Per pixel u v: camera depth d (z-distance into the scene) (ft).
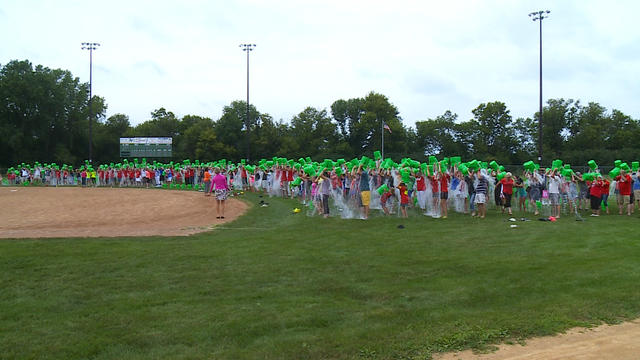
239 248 32.91
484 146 236.84
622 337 17.22
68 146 232.32
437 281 24.43
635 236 37.09
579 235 37.76
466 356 15.69
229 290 23.07
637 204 60.39
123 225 46.26
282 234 39.29
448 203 63.72
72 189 112.68
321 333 17.54
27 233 40.19
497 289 22.84
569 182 54.24
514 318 18.83
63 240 35.70
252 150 222.28
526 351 16.07
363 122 241.14
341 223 46.21
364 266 27.68
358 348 16.15
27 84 209.56
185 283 24.26
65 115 228.84
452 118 254.88
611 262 27.91
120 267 27.32
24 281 24.41
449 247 33.19
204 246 33.58
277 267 27.43
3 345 16.52
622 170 53.16
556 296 21.61
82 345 16.49
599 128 241.76
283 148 225.76
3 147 209.97
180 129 261.85
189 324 18.47
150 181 131.34
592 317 19.04
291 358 15.46
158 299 21.65
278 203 69.00
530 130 245.86
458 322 18.39
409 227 43.14
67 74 233.96
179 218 51.98
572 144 239.30
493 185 65.62
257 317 19.22
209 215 54.75
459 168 56.59
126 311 20.03
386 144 240.32
